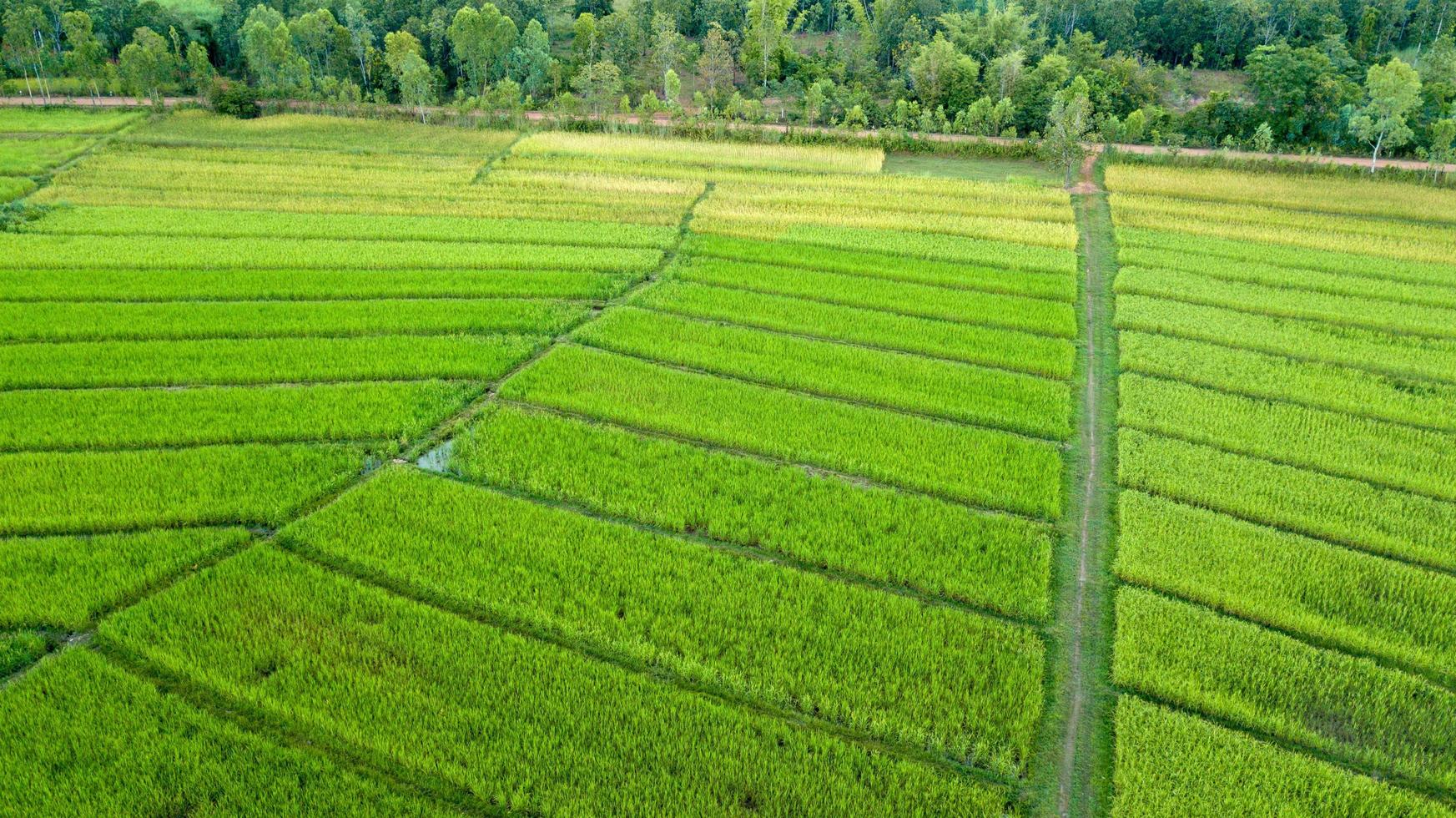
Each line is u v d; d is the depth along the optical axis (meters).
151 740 17.66
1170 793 17.23
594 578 22.47
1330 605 22.03
